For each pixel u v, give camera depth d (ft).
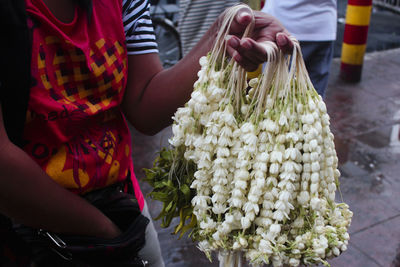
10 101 2.85
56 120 3.13
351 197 10.07
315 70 9.98
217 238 3.57
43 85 3.02
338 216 3.75
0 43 2.74
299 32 9.65
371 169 11.10
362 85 15.98
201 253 8.46
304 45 9.75
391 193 10.24
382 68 17.70
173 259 8.32
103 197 3.51
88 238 3.19
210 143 3.49
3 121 2.91
